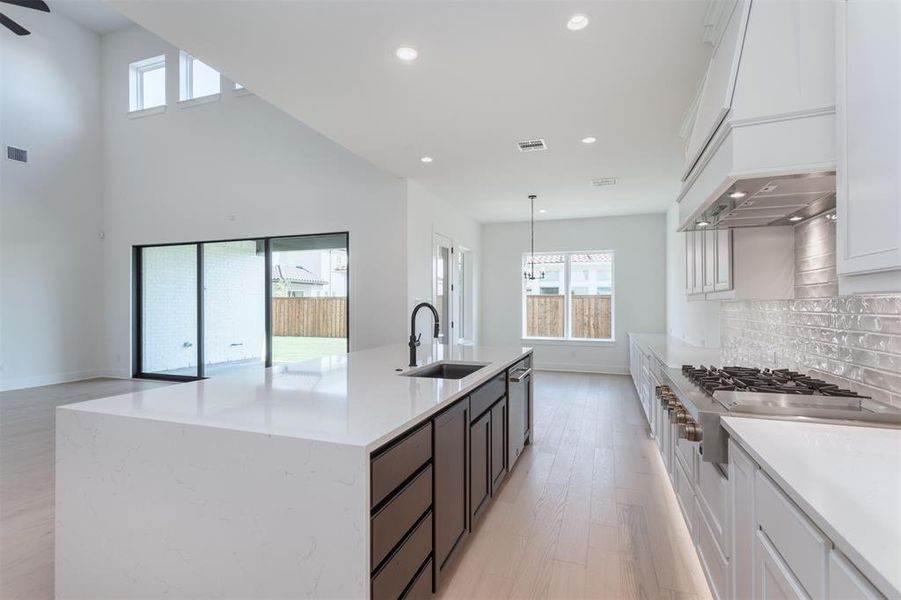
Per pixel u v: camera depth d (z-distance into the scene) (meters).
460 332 6.95
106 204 6.90
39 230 6.19
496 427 2.73
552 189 5.44
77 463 1.62
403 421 1.50
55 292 6.36
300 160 5.73
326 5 2.03
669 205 6.29
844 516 0.85
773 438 1.33
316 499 1.31
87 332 6.75
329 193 5.57
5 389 5.82
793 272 2.44
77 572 1.62
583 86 2.80
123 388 5.99
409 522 1.57
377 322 5.29
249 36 2.28
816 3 1.42
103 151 6.93
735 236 2.55
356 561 1.27
